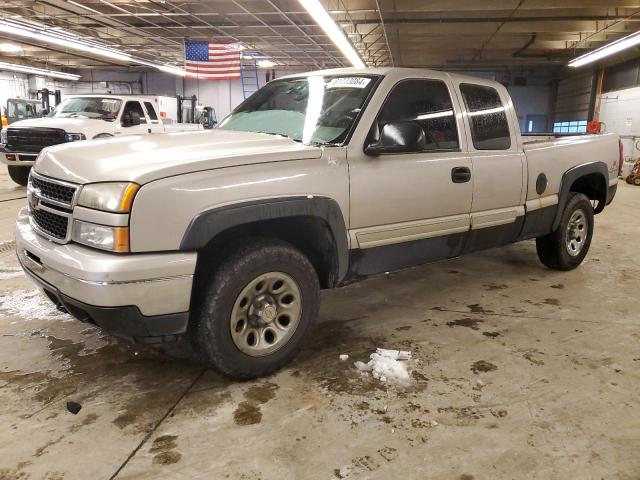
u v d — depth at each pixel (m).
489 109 3.97
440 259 3.72
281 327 2.86
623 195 11.52
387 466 2.12
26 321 3.59
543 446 2.26
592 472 2.10
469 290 4.44
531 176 4.19
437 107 3.58
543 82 27.47
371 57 23.31
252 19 16.17
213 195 2.45
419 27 17.14
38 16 16.31
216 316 2.55
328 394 2.68
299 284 2.85
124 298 2.27
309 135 3.23
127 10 15.24
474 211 3.76
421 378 2.86
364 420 2.44
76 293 2.32
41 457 2.15
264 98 3.88
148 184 2.31
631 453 2.22
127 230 2.28
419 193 3.34
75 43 18.73
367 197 3.06
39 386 2.72
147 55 23.88
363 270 3.21
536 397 2.67
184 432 2.34
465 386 2.77
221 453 2.19
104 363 2.99
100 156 2.60
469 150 3.71
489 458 2.18
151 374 2.87
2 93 28.36
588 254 5.81
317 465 2.12
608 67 21.38
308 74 3.81
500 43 19.97
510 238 4.21
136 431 2.34
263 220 2.61
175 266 2.35
